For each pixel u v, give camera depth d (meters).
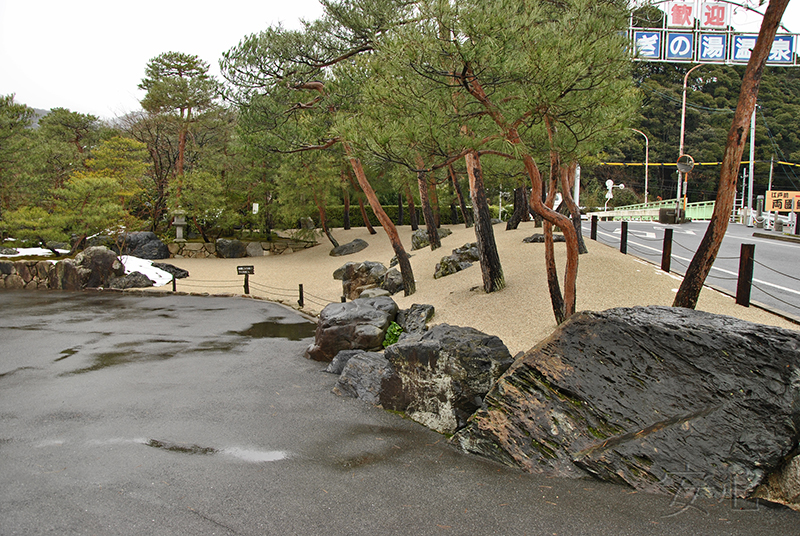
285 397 7.62
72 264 21.42
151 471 5.09
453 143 8.20
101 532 3.99
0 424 6.41
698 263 6.83
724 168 6.54
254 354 10.44
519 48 7.09
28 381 8.38
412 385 6.73
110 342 11.53
